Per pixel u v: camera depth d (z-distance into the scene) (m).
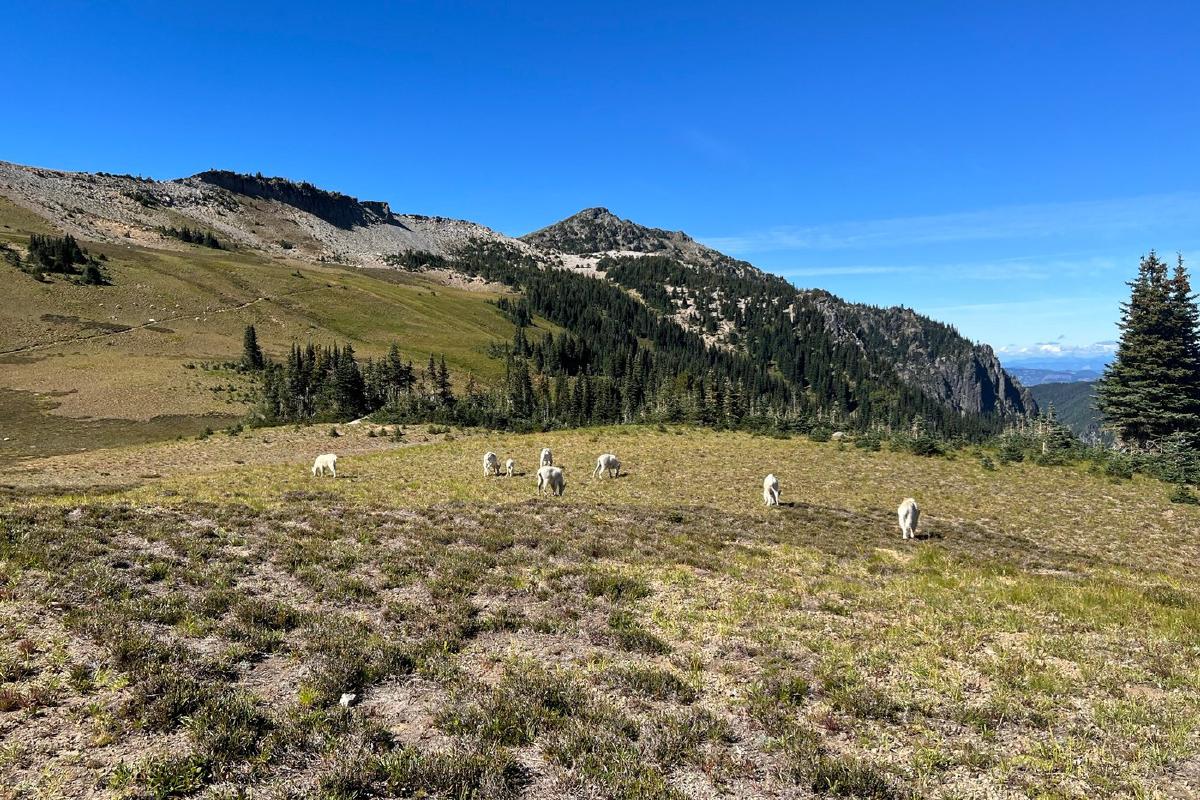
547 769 6.88
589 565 15.58
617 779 6.58
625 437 56.91
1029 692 8.99
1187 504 32.25
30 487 30.23
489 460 36.00
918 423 59.62
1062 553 22.56
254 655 9.26
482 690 8.63
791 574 15.98
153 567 12.48
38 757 6.29
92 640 8.95
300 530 17.20
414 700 8.31
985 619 12.34
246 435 66.81
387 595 12.53
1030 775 6.94
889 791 6.59
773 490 28.41
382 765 6.58
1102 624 12.27
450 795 6.30
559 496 27.66
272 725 7.29
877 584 15.30
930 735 7.79
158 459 49.97
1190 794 6.54
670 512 24.28
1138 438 53.44
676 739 7.46
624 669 9.43
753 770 6.94
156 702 7.38
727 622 11.89
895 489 35.34
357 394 99.19
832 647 10.59
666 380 125.31
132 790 5.91
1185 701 8.79
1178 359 51.03
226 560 13.77
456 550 16.47
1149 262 52.75
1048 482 38.03
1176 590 16.03
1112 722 8.08
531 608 12.34
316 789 6.19
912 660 10.13
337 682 8.40
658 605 12.85
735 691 9.00
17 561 11.80
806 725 8.02
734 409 84.88
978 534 24.95
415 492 27.17
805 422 65.31
